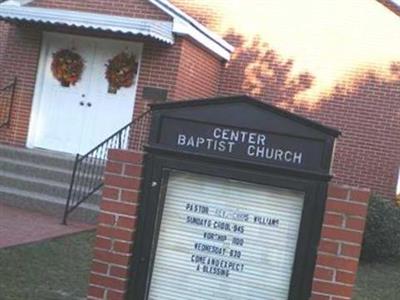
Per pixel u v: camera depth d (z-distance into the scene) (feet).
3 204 33.96
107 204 14.58
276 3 43.98
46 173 35.91
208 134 13.94
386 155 41.29
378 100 41.55
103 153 38.65
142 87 39.29
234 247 13.85
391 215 32.78
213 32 44.98
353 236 13.28
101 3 41.63
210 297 13.92
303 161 13.37
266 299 13.61
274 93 43.65
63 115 41.88
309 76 42.98
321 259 13.35
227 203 13.94
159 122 14.24
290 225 13.56
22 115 42.09
